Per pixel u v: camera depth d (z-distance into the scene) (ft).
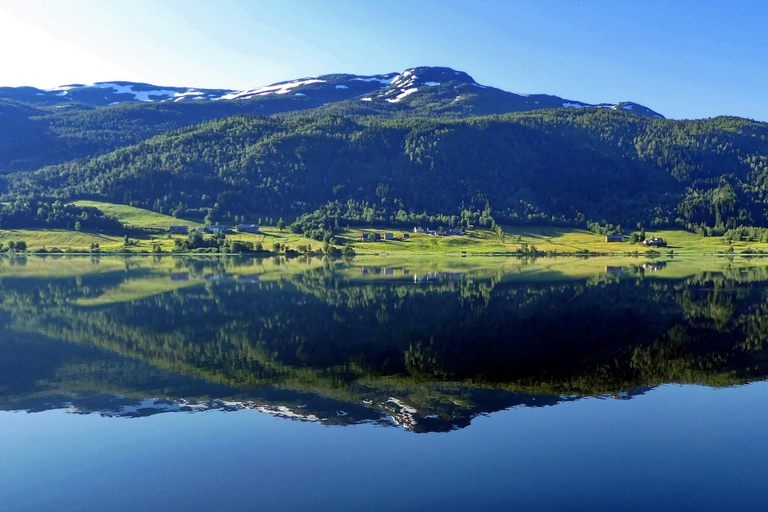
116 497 65.05
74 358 141.59
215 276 395.55
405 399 101.09
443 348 153.48
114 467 72.90
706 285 323.78
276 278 380.37
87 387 112.88
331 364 132.67
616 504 61.62
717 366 129.29
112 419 92.02
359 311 228.22
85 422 90.84
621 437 81.05
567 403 98.22
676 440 79.82
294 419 89.86
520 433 82.89
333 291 300.81
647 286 319.88
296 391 107.14
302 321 203.41
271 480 68.13
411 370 125.39
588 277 383.04
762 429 84.23
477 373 122.52
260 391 107.86
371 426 86.53
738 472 69.31
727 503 61.77
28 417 93.97
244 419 90.53
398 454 75.15
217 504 62.69
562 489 64.90
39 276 392.47
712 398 101.40
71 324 198.18
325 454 75.61
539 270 454.81
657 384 112.47
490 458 73.72
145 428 87.04
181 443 80.43
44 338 170.81
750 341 161.79
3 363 135.64
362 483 66.90
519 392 106.01
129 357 142.51
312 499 63.31
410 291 299.38
